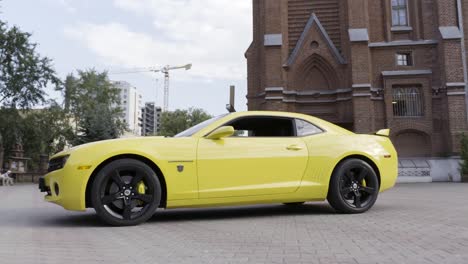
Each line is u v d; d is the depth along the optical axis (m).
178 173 5.62
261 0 24.98
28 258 3.63
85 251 3.90
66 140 48.28
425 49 23.41
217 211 7.04
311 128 6.55
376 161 6.64
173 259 3.57
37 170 43.06
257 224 5.52
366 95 22.36
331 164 6.34
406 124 22.83
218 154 5.82
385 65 23.53
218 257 3.63
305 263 3.41
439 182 20.78
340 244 4.16
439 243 4.18
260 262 3.46
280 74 23.16
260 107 24.56
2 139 36.47
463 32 22.98
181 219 6.08
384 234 4.69
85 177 5.30
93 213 7.13
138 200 5.57
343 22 24.19
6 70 35.28
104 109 35.47
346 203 6.40
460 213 6.57
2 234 4.87
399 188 15.34
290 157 6.15
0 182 27.66
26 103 36.22
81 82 55.25
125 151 5.42
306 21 24.55
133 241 4.39
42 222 5.93
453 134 21.94
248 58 25.47
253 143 6.05
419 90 23.22
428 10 23.72
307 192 6.20
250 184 5.92
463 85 22.12
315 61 24.06
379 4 24.09
